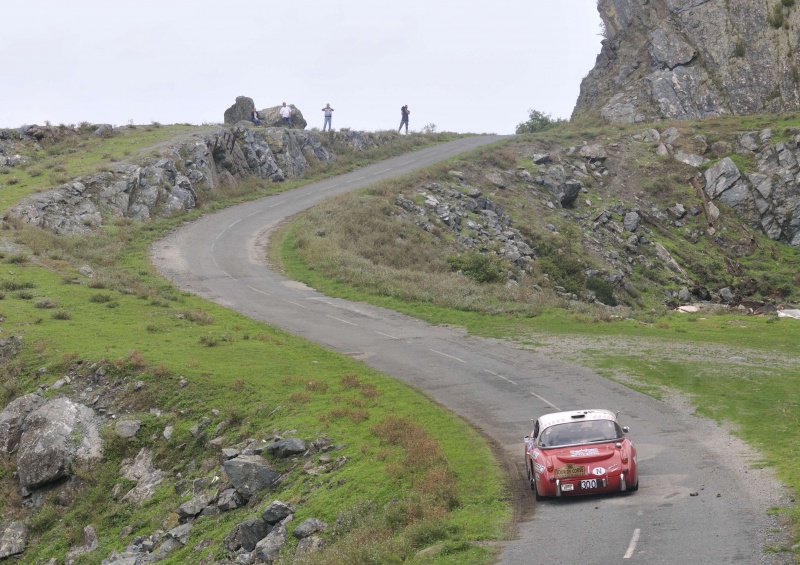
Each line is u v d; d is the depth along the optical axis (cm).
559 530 1487
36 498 2567
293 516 1909
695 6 10619
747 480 1741
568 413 1878
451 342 3728
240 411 2673
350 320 4172
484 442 2270
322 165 8794
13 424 2795
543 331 3947
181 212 6600
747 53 10062
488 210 7131
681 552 1271
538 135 9650
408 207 6850
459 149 9881
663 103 10269
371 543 1549
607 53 12044
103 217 5981
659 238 7500
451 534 1548
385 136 10144
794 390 2702
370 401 2741
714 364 3159
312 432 2431
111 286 4372
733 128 9000
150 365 3006
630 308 5884
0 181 6156
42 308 3788
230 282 4975
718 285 6938
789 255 7456
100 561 2181
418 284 4981
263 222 6594
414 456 2048
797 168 7931
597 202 7931
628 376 3017
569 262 6253
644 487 1766
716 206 7975
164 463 2539
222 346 3416
